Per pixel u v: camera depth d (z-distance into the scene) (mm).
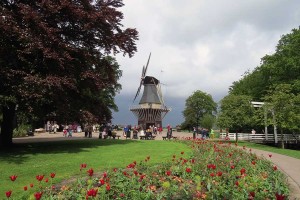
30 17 20000
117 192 9086
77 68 24094
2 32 19438
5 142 24625
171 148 25156
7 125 24844
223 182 10219
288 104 42188
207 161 14867
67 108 22250
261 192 9086
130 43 26938
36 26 20562
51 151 22109
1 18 19125
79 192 8977
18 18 21203
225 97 48781
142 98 76562
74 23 23906
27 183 12477
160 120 76875
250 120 46562
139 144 28656
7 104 22625
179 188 9500
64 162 17172
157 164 15125
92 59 25344
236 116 46250
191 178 11047
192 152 20844
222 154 17859
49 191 9555
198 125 103188
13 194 10586
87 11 23797
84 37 25422
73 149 23312
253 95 65938
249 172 12258
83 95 26766
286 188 10211
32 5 22531
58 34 22828
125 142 30656
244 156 17938
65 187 9211
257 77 68062
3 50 20266
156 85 77188
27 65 21812
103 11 24047
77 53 23969
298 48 55625
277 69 56812
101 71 27016
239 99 47469
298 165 18828
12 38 20781
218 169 12438
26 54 21688
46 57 20172
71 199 8633
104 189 8750
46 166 15953
